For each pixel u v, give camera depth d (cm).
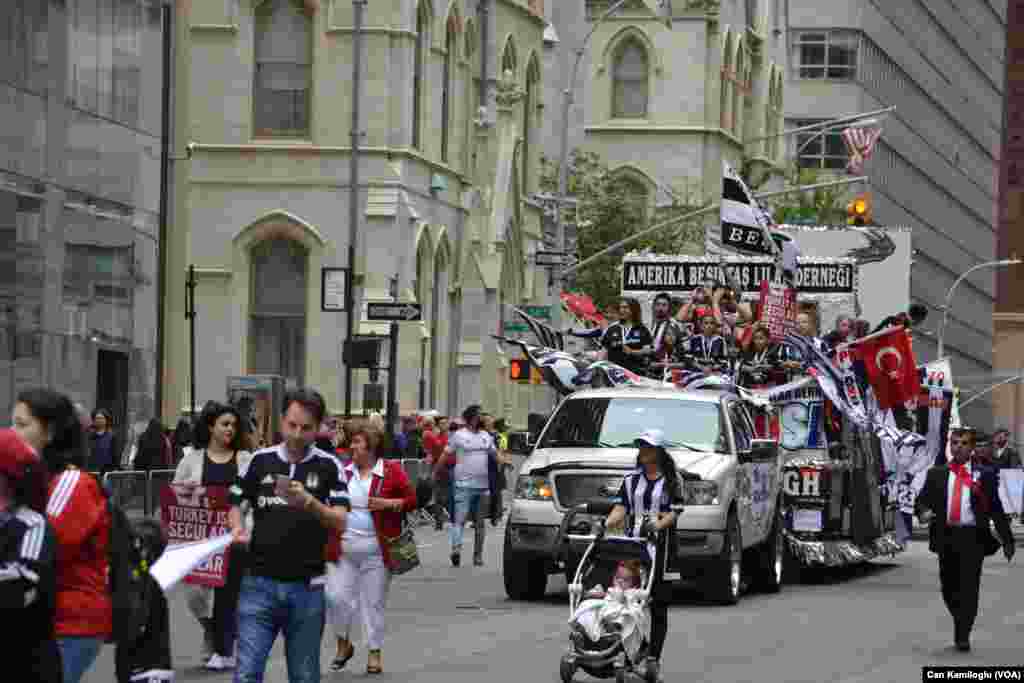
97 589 1366
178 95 7312
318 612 1672
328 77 7425
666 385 3606
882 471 4228
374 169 7394
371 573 2300
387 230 7331
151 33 5250
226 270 7419
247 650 1650
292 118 7450
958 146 18375
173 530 2262
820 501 3778
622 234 9200
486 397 8262
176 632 2728
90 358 4850
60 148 4647
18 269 4419
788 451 3856
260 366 7469
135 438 5116
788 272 4094
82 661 1361
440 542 4934
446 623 2906
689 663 2427
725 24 11844
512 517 3219
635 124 11606
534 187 9075
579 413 3366
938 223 17275
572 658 2191
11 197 4381
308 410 1666
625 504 2283
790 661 2461
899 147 15512
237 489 1675
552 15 11281
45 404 1343
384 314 5572
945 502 2605
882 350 4069
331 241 7406
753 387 3884
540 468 3206
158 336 5803
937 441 4622
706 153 11606
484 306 8156
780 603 3341
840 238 5372
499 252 8262
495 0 8488
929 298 16675
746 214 4166
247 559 1662
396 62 7406
